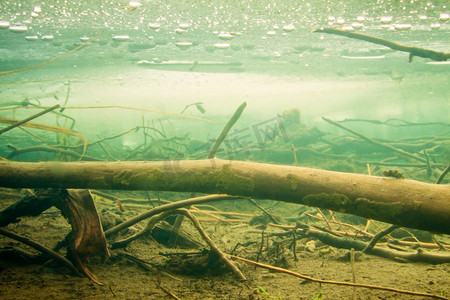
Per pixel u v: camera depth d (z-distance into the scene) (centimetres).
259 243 383
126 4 554
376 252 311
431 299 206
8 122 254
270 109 2373
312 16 646
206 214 546
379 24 716
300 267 285
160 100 1825
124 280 239
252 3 569
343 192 203
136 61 986
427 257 286
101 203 532
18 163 224
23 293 201
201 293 222
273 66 1140
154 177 216
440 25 729
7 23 629
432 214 189
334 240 336
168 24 672
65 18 612
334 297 214
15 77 1081
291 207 703
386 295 214
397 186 200
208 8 588
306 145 1066
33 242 242
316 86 1645
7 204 444
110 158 830
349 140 1064
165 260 284
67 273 241
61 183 221
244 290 229
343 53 995
